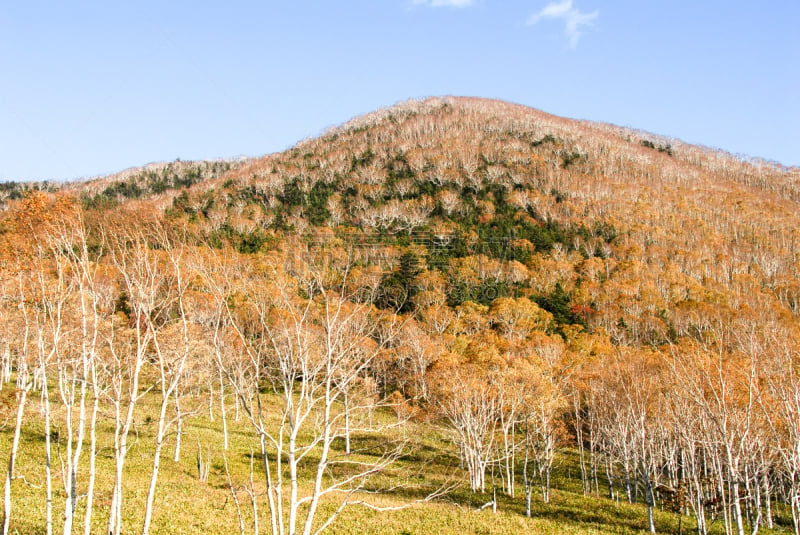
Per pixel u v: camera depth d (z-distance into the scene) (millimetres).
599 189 148875
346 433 13195
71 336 14000
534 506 33562
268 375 12844
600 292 85625
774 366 18797
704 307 70250
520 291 88500
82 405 13008
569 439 46688
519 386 36250
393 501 28766
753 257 113188
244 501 25734
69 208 13406
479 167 165500
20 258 13016
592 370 44969
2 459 26469
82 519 19750
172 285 13195
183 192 136500
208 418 46438
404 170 166625
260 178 155125
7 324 13805
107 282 15281
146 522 12078
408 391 41625
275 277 16969
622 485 41500
